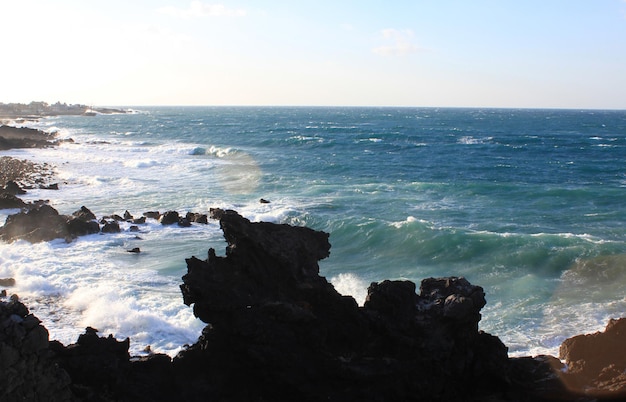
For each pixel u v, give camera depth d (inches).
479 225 1421.0
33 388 462.0
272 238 612.4
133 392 538.6
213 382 559.2
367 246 1215.6
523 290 925.8
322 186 1975.9
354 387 546.3
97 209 1605.6
